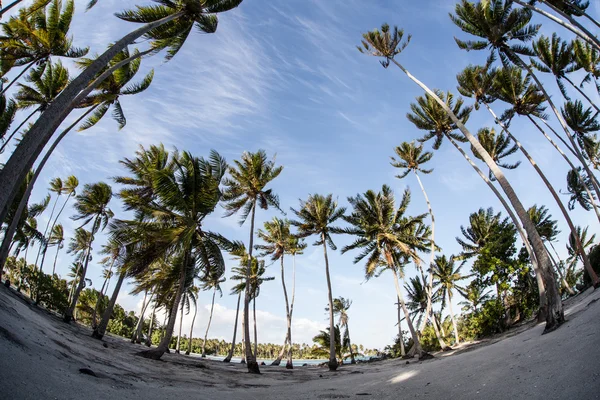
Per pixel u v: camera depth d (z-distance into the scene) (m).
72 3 14.08
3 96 15.74
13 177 5.64
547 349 6.79
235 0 11.39
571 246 30.95
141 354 14.80
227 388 9.88
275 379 14.91
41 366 5.29
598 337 5.67
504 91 20.33
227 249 17.84
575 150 16.78
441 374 8.57
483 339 23.91
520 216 11.13
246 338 18.84
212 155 17.66
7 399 3.44
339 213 27.12
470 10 15.88
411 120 23.48
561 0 13.80
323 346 41.19
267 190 22.78
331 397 7.79
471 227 31.05
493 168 12.27
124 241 15.10
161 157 21.00
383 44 18.12
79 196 23.72
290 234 31.55
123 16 10.50
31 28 13.28
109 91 15.05
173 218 16.61
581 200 26.02
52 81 16.25
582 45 18.97
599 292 12.73
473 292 27.84
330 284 24.75
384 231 23.36
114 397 5.09
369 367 23.92
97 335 17.31
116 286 18.92
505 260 26.38
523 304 25.08
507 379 5.71
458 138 23.34
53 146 14.30
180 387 8.36
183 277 16.56
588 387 3.85
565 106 20.94
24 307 12.97
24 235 25.95
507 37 16.23
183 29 11.53
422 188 28.03
